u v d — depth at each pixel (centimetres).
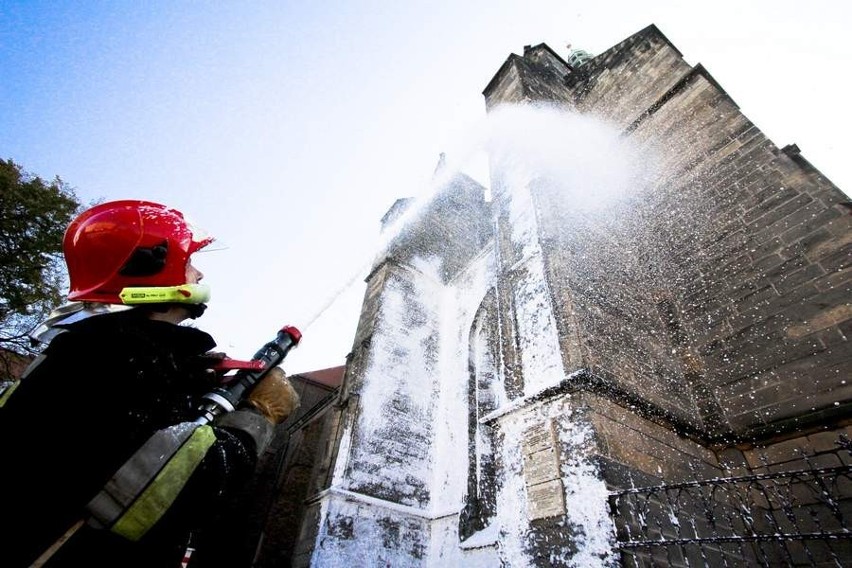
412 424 1093
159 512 99
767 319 580
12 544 87
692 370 624
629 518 366
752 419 532
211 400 127
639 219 828
